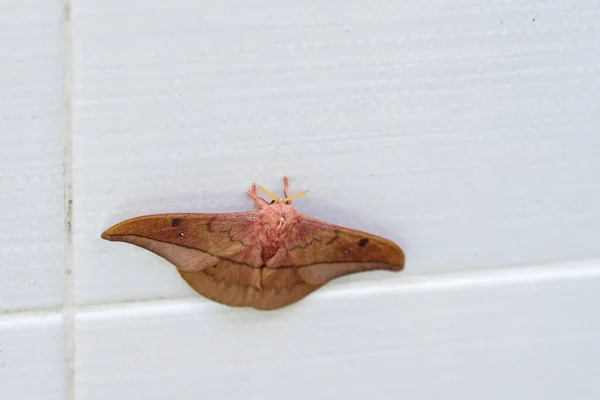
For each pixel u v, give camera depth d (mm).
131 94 461
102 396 470
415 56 467
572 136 474
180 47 461
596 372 484
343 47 465
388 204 473
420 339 479
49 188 462
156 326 470
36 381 467
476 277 478
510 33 468
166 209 466
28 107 459
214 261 455
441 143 472
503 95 471
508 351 481
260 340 474
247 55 463
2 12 455
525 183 475
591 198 477
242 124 466
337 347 477
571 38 469
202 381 474
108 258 466
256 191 469
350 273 462
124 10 458
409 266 476
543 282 479
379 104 469
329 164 470
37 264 464
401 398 481
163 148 464
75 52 458
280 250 458
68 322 467
